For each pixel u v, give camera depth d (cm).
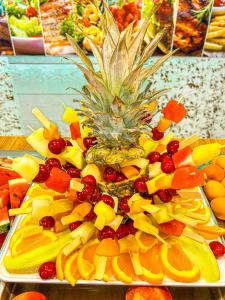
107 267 39
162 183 38
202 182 37
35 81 98
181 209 41
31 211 41
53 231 43
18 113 105
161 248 41
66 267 38
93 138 45
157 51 90
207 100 103
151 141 44
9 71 96
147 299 37
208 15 84
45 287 40
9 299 39
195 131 110
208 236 43
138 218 40
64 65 94
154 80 99
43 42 89
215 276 38
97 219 37
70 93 99
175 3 82
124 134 40
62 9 83
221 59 94
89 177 38
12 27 86
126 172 40
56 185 38
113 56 36
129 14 83
